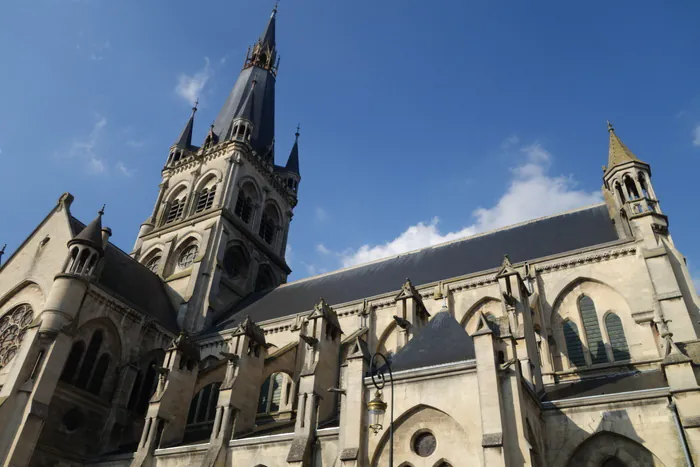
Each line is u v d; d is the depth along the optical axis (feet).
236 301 225.97
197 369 155.74
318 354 128.47
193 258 229.25
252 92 291.38
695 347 106.01
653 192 144.46
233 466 121.60
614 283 134.82
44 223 187.42
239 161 252.83
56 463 143.84
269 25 338.34
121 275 195.31
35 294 170.91
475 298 151.12
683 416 89.15
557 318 139.13
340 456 95.30
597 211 168.45
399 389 97.91
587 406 100.22
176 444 140.46
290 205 285.84
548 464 98.02
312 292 202.59
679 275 129.80
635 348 125.18
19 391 140.77
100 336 168.45
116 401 163.12
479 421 87.92
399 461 92.43
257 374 141.49
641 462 92.99
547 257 146.92
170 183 267.80
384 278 186.91
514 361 91.35
